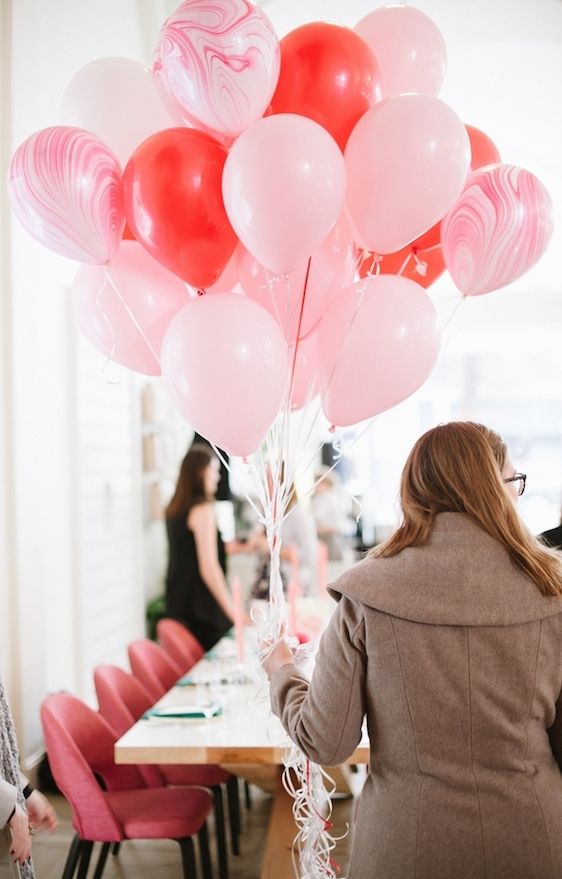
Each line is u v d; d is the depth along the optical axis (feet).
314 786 6.01
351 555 20.59
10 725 5.91
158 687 10.58
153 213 5.53
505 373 22.39
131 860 10.15
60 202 5.47
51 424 13.92
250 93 5.35
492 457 4.61
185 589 14.24
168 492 20.76
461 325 18.93
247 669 9.55
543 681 4.22
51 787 12.25
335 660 4.40
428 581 4.23
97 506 15.80
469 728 4.17
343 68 5.63
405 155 5.29
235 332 5.37
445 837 4.10
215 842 10.73
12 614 11.87
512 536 4.39
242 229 5.28
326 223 5.22
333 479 20.10
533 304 18.63
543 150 16.38
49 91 12.90
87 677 14.94
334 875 6.07
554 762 4.39
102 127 6.49
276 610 5.85
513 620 4.15
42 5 12.54
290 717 4.70
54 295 14.17
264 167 4.98
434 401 22.56
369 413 6.13
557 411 22.26
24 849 5.42
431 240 6.48
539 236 5.74
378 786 4.37
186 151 5.49
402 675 4.21
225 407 5.49
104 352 6.73
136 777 8.70
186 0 5.36
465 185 5.86
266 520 6.20
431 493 4.58
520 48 14.28
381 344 5.75
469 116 15.92
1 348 11.75
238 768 10.59
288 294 5.66
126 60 6.81
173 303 6.41
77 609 14.71
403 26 6.39
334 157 5.15
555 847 4.08
